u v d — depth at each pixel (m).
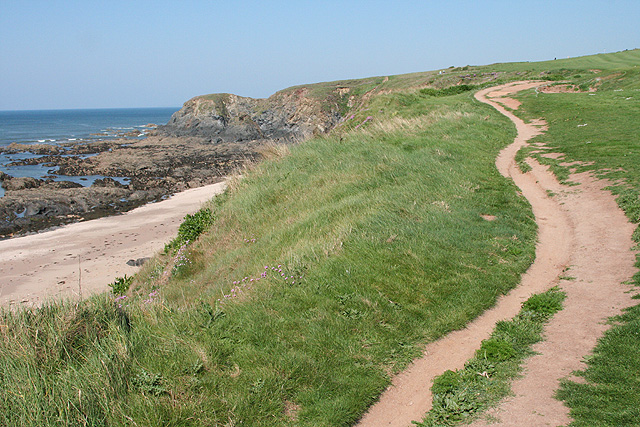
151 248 24.41
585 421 4.13
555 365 5.22
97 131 125.75
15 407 4.22
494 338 5.99
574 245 9.18
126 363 5.00
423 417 4.71
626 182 11.69
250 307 6.48
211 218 14.52
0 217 31.38
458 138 18.53
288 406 4.77
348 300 6.69
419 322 6.46
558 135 19.45
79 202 35.34
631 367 4.83
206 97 101.25
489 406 4.66
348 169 14.04
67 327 5.40
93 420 4.17
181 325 5.98
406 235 8.75
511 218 10.49
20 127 144.25
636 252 8.00
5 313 5.66
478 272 7.82
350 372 5.30
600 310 6.32
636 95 27.17
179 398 4.59
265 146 19.00
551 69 51.03
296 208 12.70
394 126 20.77
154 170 51.50
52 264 22.30
